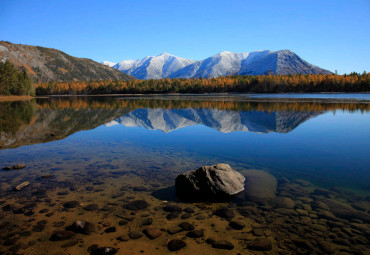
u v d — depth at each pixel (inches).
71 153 440.5
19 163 376.8
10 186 283.9
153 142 539.5
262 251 167.8
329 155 420.5
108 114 1245.1
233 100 2502.5
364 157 404.8
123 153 440.5
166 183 299.9
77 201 245.8
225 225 203.5
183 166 363.9
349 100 2167.8
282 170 343.9
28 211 223.9
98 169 349.4
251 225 202.8
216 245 174.6
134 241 179.8
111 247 169.5
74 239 181.0
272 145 502.6
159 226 201.2
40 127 780.0
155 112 1346.0
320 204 238.4
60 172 335.6
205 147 487.8
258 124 818.8
